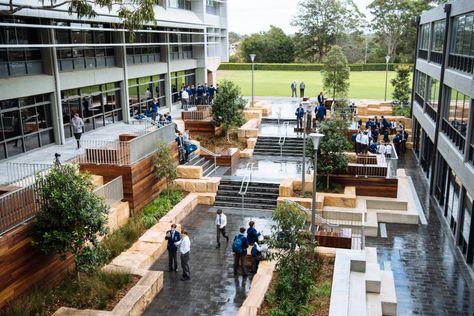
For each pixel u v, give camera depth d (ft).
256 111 112.57
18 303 37.50
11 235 38.47
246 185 72.38
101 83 88.94
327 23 281.95
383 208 68.69
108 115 93.91
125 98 97.76
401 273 51.57
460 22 66.13
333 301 37.17
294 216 41.55
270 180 73.67
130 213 60.85
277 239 41.39
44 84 72.43
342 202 66.59
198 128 97.04
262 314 38.50
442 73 73.15
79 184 41.14
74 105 82.74
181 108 122.52
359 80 219.41
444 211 68.44
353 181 70.33
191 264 51.52
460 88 61.36
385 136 100.07
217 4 171.63
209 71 150.20
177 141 76.95
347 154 72.90
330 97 136.26
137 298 40.57
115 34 93.71
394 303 42.11
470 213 53.98
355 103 134.92
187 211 66.49
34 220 40.29
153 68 110.63
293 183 71.20
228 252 54.49
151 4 53.47
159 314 41.55
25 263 40.14
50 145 75.77
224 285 46.88
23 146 69.82
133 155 61.26
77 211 39.88
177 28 125.80
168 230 53.93
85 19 78.18
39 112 73.36
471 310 44.39
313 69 261.03
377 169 70.08
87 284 41.93
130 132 81.71
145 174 63.77
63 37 78.95
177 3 128.77
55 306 39.65
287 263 41.06
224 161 83.92
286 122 110.32
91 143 76.74
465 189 56.90
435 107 81.87
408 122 113.60
